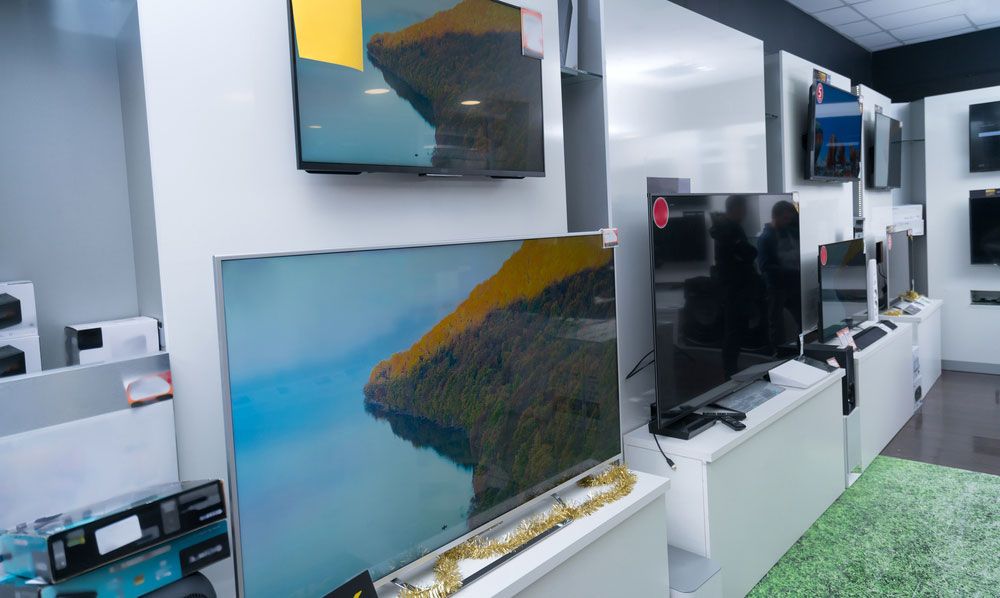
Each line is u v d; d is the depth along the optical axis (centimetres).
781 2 498
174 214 126
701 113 294
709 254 244
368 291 134
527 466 172
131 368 120
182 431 129
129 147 142
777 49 493
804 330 397
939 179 589
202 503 104
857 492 335
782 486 267
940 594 241
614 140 243
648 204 214
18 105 133
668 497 227
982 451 387
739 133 323
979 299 584
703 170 296
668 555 216
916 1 518
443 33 164
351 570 132
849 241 391
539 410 176
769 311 286
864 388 360
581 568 167
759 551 250
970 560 263
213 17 131
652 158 264
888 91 680
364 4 147
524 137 188
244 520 115
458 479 154
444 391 150
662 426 220
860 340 382
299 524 123
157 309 132
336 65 142
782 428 266
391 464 139
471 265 156
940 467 364
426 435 146
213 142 131
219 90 132
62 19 139
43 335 137
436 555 148
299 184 145
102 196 145
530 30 189
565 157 249
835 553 273
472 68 172
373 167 150
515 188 198
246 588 115
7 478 105
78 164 141
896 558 267
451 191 178
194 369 130
